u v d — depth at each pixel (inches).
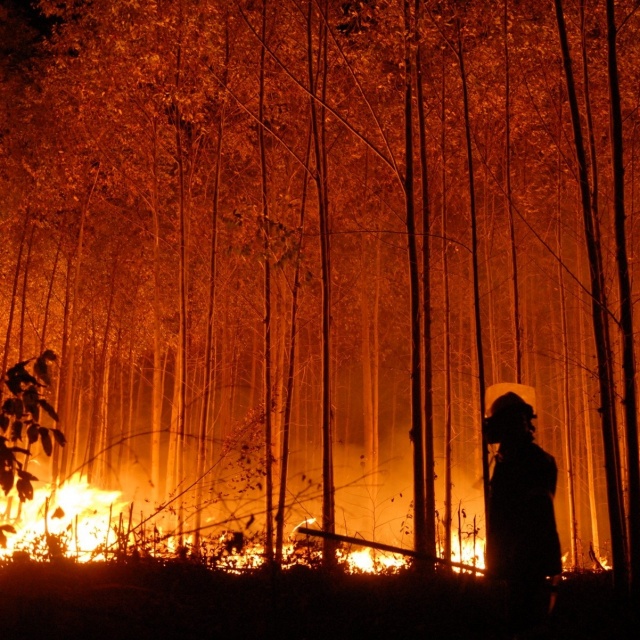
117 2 610.2
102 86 674.2
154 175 713.0
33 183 759.1
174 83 647.1
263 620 227.9
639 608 263.4
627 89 583.8
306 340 1119.6
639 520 269.9
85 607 224.1
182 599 251.6
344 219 827.4
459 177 721.0
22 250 808.9
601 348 290.5
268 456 478.0
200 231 821.9
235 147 756.6
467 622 229.1
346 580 297.7
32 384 173.8
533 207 772.6
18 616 208.2
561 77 560.1
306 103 697.0
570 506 616.1
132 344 957.2
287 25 600.1
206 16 588.1
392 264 937.5
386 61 621.6
